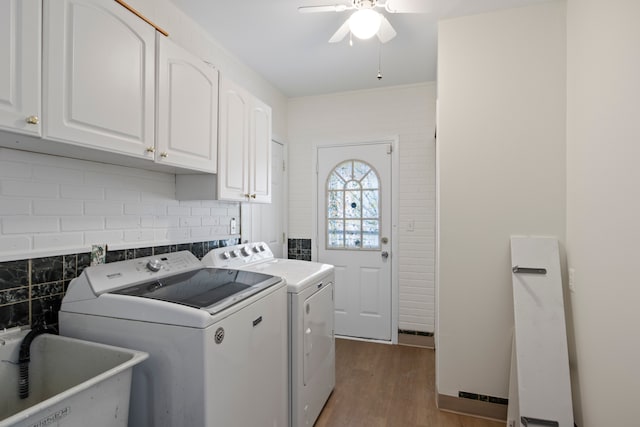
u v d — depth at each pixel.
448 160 2.03
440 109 2.04
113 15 1.17
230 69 2.46
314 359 1.87
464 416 1.97
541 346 1.72
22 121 0.90
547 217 1.86
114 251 1.54
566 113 1.82
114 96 1.18
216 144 1.78
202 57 2.14
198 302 1.18
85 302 1.21
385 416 1.96
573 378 1.72
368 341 3.15
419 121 3.05
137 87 1.28
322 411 2.01
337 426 1.86
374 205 3.19
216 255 1.95
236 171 1.96
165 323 1.09
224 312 1.15
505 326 1.92
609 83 1.39
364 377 2.44
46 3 0.95
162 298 1.20
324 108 3.35
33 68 0.92
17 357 1.13
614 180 1.35
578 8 1.68
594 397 1.50
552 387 1.66
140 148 1.29
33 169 1.22
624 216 1.28
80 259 1.39
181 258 1.73
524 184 1.89
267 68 2.74
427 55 2.50
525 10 1.90
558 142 1.84
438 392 2.04
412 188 3.06
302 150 3.42
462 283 2.00
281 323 1.59
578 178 1.68
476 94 1.97
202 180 1.84
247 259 2.18
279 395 1.56
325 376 2.05
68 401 0.83
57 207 1.31
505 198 1.92
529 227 1.88
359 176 3.24
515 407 1.79
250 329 1.31
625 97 1.28
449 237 2.02
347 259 3.27
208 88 1.70
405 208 3.08
